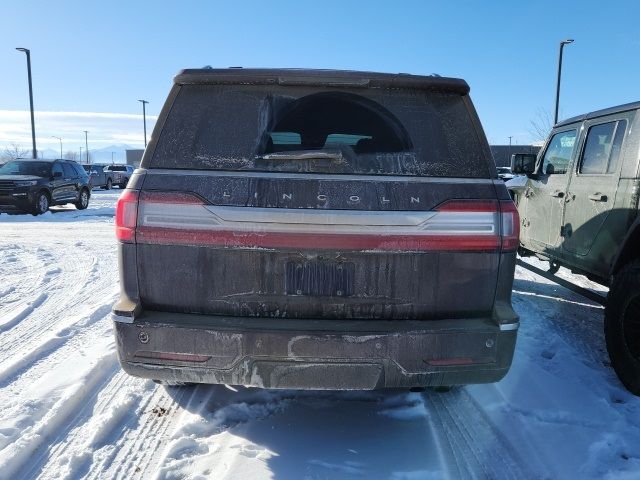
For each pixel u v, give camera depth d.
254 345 2.56
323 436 3.09
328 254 2.62
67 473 2.74
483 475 2.74
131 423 3.27
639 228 3.79
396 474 2.72
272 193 2.61
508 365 2.69
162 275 2.67
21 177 16.08
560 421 3.31
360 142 2.90
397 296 2.66
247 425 3.21
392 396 3.61
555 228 5.63
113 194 30.53
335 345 2.57
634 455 2.94
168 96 2.83
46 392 3.61
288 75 2.78
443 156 2.77
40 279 7.22
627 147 4.38
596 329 5.16
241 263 2.63
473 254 2.68
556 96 23.89
